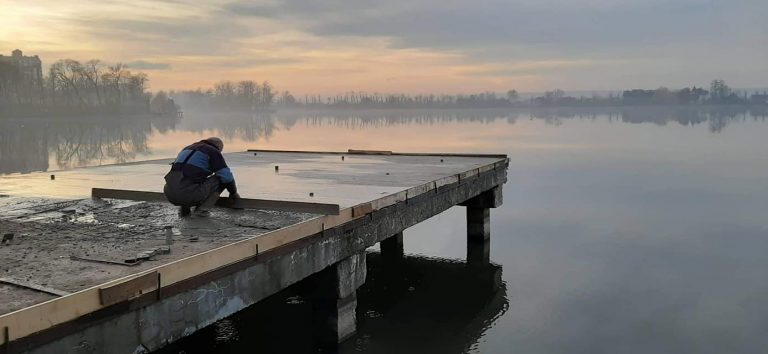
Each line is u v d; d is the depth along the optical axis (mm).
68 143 47094
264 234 5312
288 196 7629
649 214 16250
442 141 47062
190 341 7562
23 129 68750
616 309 8953
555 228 14555
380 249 12391
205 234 5500
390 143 44375
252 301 5195
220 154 6664
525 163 29672
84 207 6918
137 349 4145
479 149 37531
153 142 50094
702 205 17625
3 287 3939
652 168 27188
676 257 11867
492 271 10992
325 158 13742
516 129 70188
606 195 19578
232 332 7863
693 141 45344
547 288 10000
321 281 6785
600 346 7625
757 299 9336
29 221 6129
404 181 9188
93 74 117938
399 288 10062
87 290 3779
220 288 4832
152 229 5727
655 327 8258
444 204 9555
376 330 8086
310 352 7109
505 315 8758
